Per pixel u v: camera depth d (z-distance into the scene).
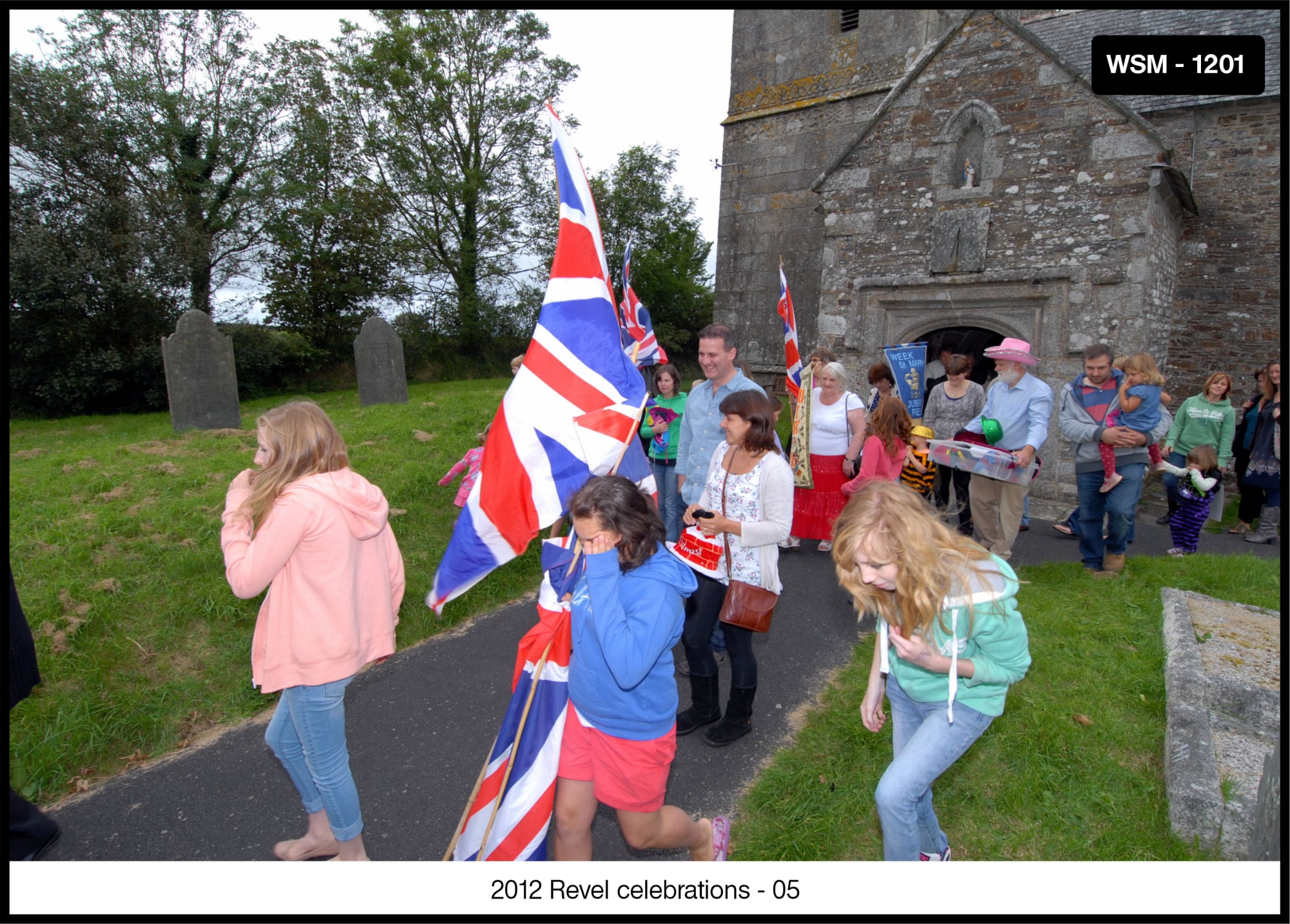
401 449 7.41
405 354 21.12
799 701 3.97
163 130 15.23
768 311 14.83
